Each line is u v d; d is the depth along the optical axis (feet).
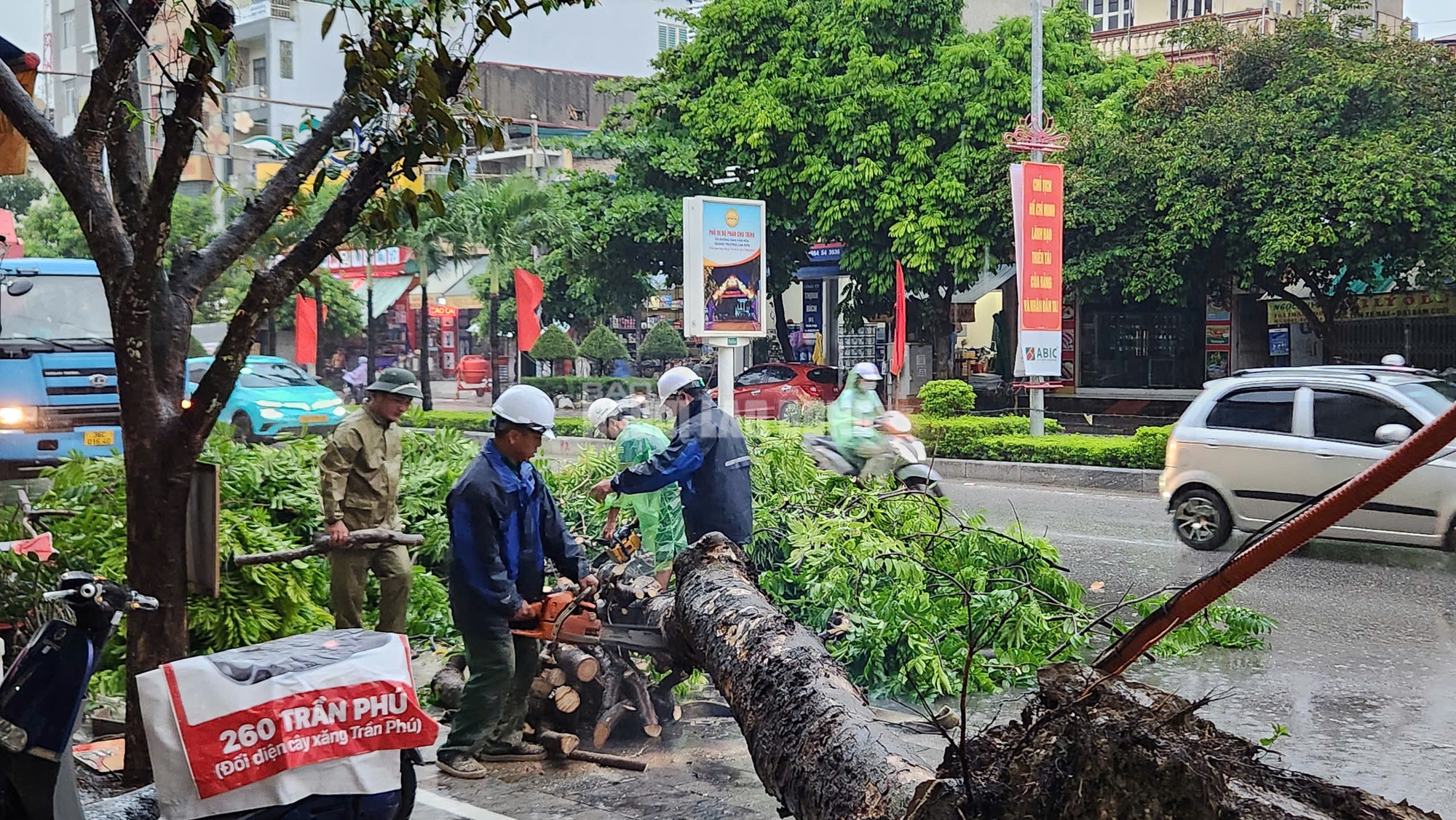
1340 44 72.23
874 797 9.01
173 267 15.34
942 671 19.43
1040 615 21.48
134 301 14.25
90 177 14.28
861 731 9.80
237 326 14.58
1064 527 41.22
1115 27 122.83
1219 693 22.16
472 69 16.16
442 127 14.88
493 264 87.51
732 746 18.61
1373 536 33.17
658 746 18.60
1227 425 35.68
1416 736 19.66
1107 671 7.72
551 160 114.21
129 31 13.96
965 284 82.84
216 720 10.48
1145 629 7.51
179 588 14.85
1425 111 68.13
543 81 118.42
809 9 82.43
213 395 14.58
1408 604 29.19
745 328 51.16
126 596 9.93
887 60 79.30
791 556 22.00
